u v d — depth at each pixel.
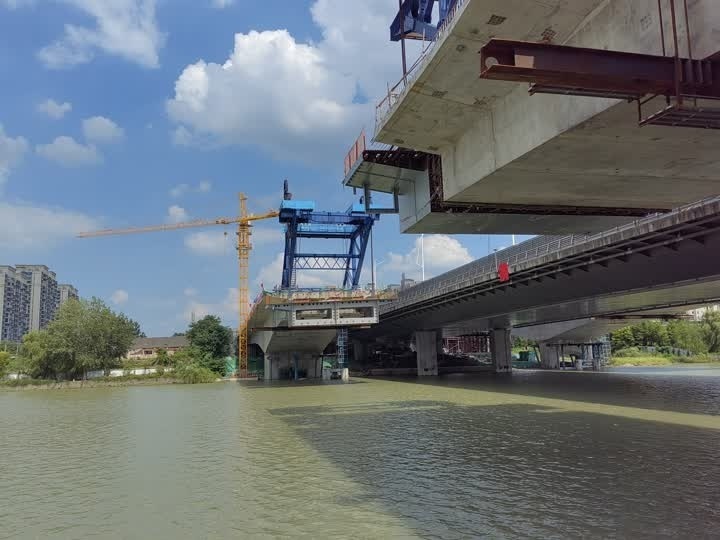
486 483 16.84
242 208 128.38
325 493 16.25
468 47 14.03
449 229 25.56
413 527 13.02
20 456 23.38
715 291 48.22
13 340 171.50
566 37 13.58
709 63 10.24
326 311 67.44
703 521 12.96
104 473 19.80
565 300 49.03
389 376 86.94
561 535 12.23
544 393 48.09
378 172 24.30
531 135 14.90
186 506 15.35
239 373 92.75
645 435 24.69
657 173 16.81
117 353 83.62
